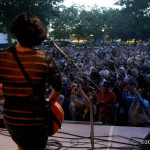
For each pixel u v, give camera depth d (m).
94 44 65.06
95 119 4.02
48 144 2.79
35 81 1.43
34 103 1.44
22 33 1.45
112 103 4.64
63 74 7.86
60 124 1.90
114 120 5.18
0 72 1.48
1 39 34.34
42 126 1.50
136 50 29.16
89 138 3.00
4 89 1.49
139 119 4.54
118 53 27.50
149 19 35.19
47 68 1.48
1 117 3.14
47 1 33.59
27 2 31.48
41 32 1.50
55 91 1.60
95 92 2.41
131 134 3.12
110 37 73.31
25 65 1.43
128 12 36.50
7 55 1.47
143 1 34.78
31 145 1.54
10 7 31.36
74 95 3.86
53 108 1.87
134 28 37.53
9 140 2.92
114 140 2.94
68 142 2.89
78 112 3.95
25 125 1.45
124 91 5.90
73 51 28.33
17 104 1.45
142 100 4.53
